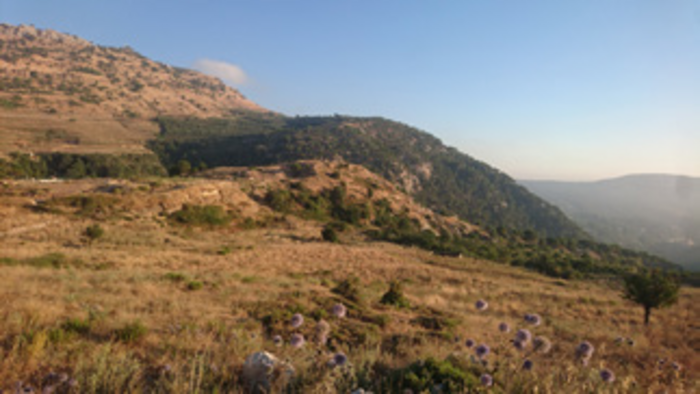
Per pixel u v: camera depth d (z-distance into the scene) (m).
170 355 5.26
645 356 8.78
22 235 30.22
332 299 12.51
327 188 102.75
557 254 117.81
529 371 4.34
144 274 15.30
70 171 127.44
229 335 6.84
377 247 60.47
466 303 19.08
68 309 7.86
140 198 51.59
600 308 21.73
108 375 4.06
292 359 4.95
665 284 17.33
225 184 73.62
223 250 33.41
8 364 4.09
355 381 4.03
